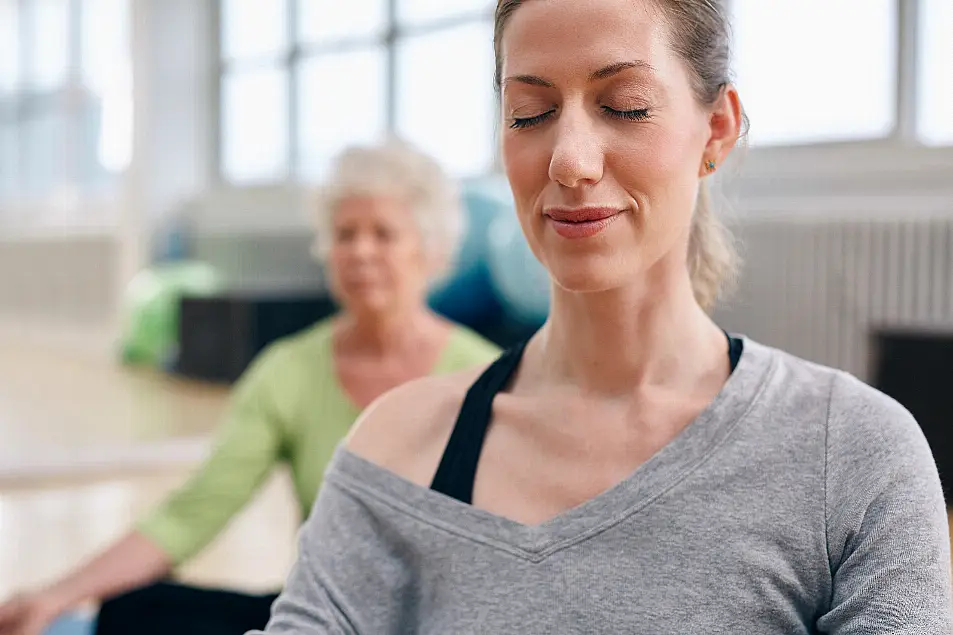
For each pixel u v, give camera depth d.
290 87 8.07
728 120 0.81
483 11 6.41
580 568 0.75
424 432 0.86
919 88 4.55
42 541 3.41
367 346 1.81
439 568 0.79
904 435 0.74
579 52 0.73
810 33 4.86
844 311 4.57
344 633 0.81
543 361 0.85
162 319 8.25
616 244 0.75
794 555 0.73
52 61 9.59
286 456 1.80
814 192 4.84
